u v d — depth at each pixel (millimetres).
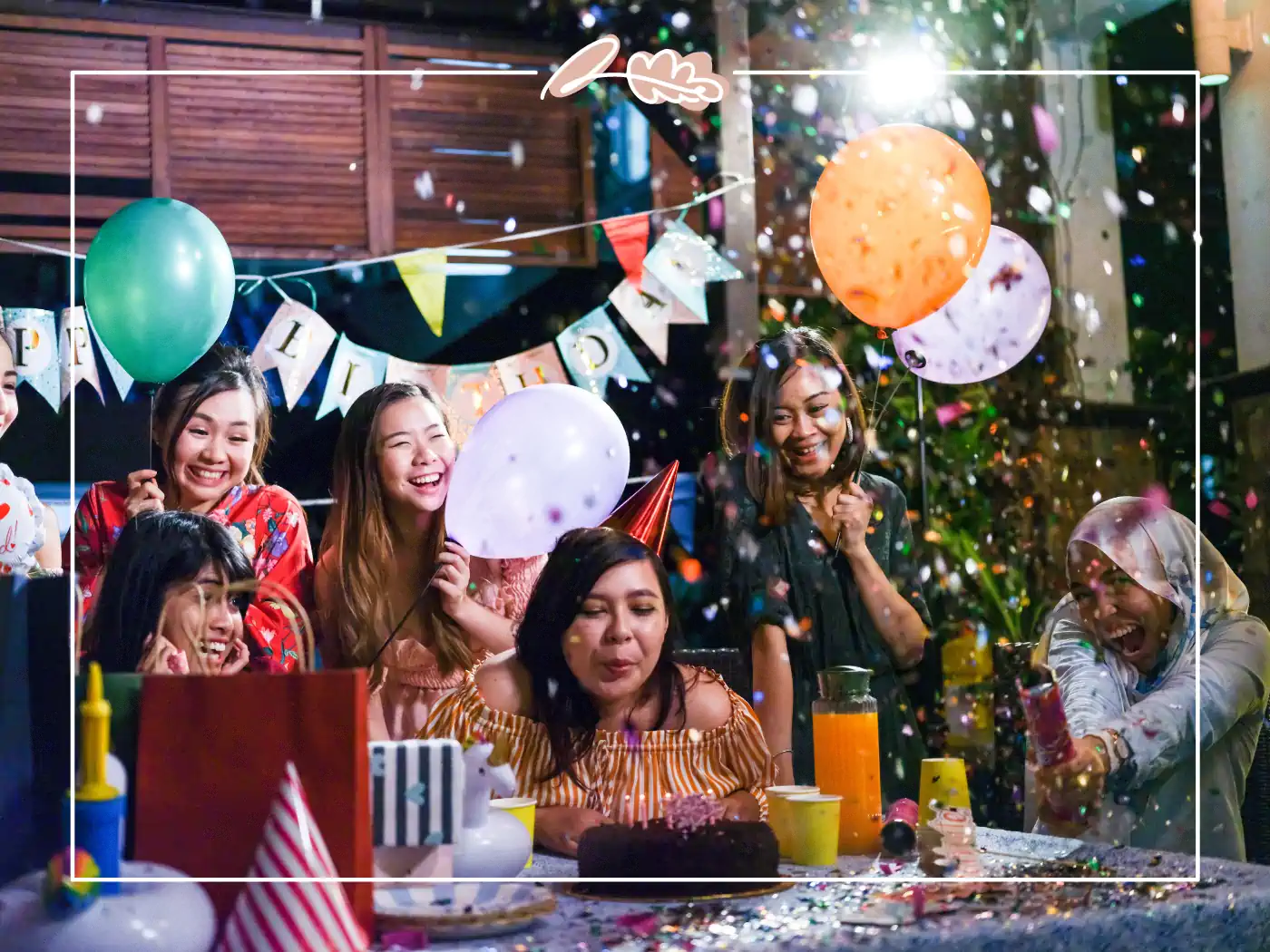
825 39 3467
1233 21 3146
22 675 1004
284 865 854
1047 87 3443
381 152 3270
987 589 3146
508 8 3355
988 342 2461
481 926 899
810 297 3451
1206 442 3271
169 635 1671
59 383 2918
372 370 2926
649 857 1017
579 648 1374
